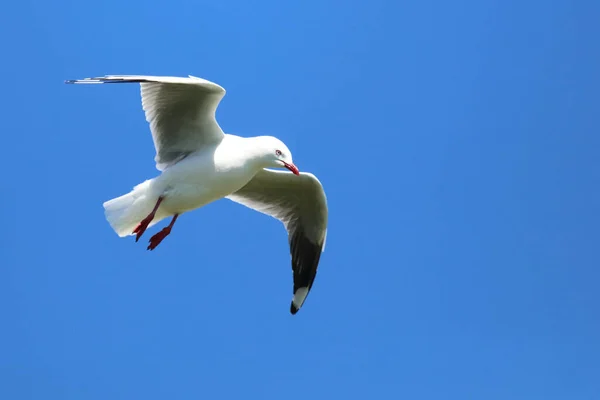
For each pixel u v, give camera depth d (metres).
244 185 15.21
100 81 12.63
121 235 14.23
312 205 15.98
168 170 14.09
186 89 13.55
